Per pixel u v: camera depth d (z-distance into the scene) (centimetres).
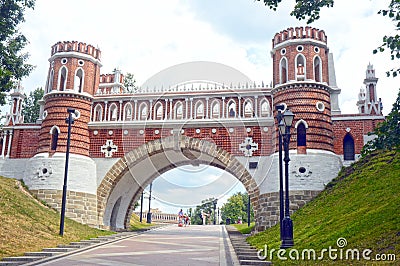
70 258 1927
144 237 3156
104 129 3931
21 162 4109
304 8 1525
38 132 4156
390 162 2888
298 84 3469
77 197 3662
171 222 7056
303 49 3544
